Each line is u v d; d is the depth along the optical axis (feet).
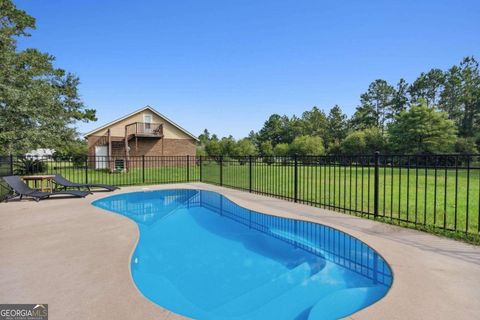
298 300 8.95
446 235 13.19
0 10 48.47
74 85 68.49
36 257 10.80
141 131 75.00
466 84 120.67
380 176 45.80
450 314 6.76
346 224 15.57
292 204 21.72
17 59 43.50
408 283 8.43
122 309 7.09
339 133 159.84
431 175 46.57
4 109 38.19
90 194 26.84
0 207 20.84
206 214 21.45
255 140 197.26
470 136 105.70
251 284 10.02
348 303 8.30
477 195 25.22
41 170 46.75
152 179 43.19
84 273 9.32
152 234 16.28
